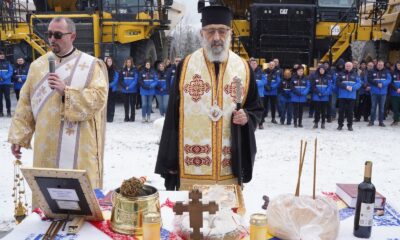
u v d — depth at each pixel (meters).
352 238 2.16
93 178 3.32
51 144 3.25
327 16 12.58
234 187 2.61
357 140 8.95
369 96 11.34
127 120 10.88
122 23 12.20
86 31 12.18
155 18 13.66
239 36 12.57
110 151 7.61
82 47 12.24
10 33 12.39
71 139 3.23
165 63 11.63
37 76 3.28
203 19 3.16
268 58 12.45
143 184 2.32
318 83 10.04
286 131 9.86
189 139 3.23
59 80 3.09
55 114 3.22
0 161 6.81
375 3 12.56
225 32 3.14
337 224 2.11
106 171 6.41
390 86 10.72
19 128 3.32
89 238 2.14
